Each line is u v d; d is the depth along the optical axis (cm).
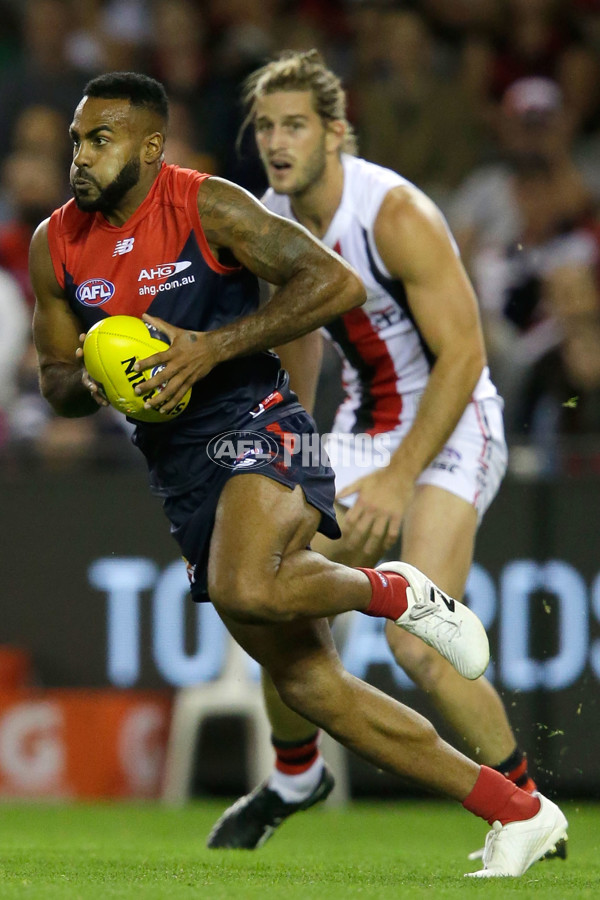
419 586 1101
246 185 2091
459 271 1370
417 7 3381
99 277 1083
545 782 1711
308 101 1386
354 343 1444
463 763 1095
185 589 2167
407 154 3028
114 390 1041
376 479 1321
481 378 1454
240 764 2178
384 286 1399
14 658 2217
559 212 2850
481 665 1123
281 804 1434
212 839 1457
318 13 3403
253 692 2125
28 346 2548
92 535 2206
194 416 1088
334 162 1405
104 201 1062
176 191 1073
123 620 2191
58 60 3256
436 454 1333
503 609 2073
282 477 1059
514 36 3331
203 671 2159
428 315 1352
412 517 1363
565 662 2050
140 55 3275
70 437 2333
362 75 3155
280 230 1050
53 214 1123
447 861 1320
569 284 2364
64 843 1540
